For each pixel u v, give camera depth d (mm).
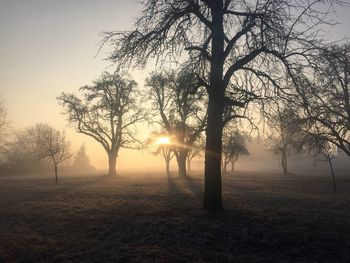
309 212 16625
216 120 16031
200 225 13484
